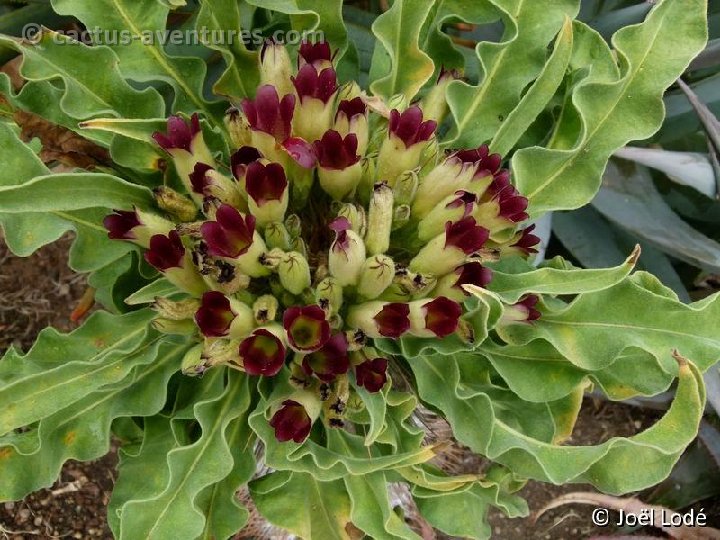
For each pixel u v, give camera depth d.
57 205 0.27
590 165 0.34
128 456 0.35
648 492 0.48
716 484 0.46
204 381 0.33
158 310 0.27
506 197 0.29
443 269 0.28
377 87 0.33
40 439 0.30
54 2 0.32
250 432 0.33
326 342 0.26
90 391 0.29
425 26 0.36
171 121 0.28
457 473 0.43
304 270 0.27
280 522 0.32
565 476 0.30
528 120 0.33
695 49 0.33
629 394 0.34
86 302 0.44
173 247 0.27
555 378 0.33
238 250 0.27
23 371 0.30
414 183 0.29
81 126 0.28
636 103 0.33
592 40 0.35
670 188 0.48
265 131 0.28
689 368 0.28
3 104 0.32
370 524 0.31
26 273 0.51
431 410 0.36
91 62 0.32
